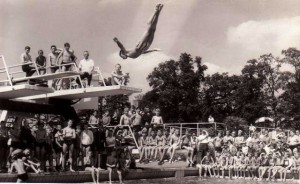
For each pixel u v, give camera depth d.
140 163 19.19
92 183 13.99
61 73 15.48
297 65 35.59
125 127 19.39
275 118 36.56
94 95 17.23
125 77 17.33
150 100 52.50
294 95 36.47
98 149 15.16
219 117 52.66
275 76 38.84
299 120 35.94
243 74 41.69
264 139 21.39
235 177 18.36
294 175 18.09
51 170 13.85
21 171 12.24
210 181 16.61
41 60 16.80
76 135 14.41
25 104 16.58
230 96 48.06
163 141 19.69
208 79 54.09
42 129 13.67
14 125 16.39
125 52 17.50
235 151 19.22
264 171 17.72
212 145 19.38
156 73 52.94
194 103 54.59
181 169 17.91
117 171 15.19
